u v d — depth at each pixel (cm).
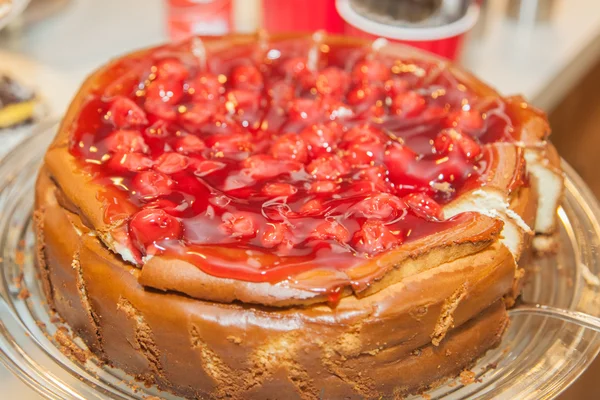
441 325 63
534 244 72
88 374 65
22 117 83
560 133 110
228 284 62
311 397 63
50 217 67
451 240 63
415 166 68
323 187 66
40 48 91
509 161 68
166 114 71
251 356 62
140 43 92
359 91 74
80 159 67
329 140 70
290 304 62
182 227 64
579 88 106
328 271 62
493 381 65
